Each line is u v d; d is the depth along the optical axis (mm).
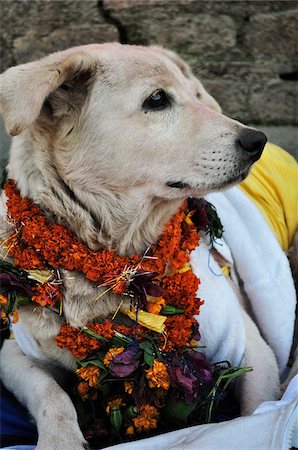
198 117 845
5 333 991
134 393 832
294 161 1152
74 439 798
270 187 1091
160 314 858
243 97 1377
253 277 965
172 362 834
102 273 830
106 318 855
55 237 827
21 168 853
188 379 826
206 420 852
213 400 849
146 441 780
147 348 832
